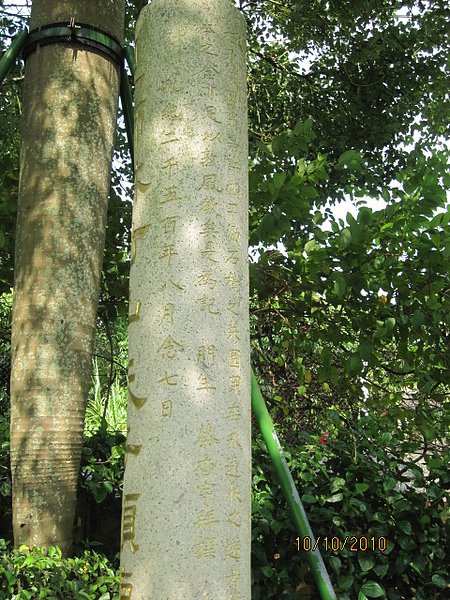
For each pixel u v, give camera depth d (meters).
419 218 3.06
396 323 3.24
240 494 1.79
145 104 2.13
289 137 3.28
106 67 3.04
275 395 4.06
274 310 3.63
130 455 1.83
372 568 2.80
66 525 2.56
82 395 2.70
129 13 5.45
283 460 2.53
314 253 3.14
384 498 2.88
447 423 3.36
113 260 3.79
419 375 3.36
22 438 2.56
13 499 2.55
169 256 1.92
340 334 3.37
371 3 5.68
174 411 1.78
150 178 2.03
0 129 5.53
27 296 2.69
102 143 2.96
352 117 6.43
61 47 2.96
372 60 6.44
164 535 1.69
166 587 1.66
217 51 2.14
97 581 2.29
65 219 2.77
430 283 3.10
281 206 3.13
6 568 2.13
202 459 1.75
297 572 2.87
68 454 2.60
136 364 1.89
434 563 2.85
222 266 1.94
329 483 2.91
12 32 5.82
